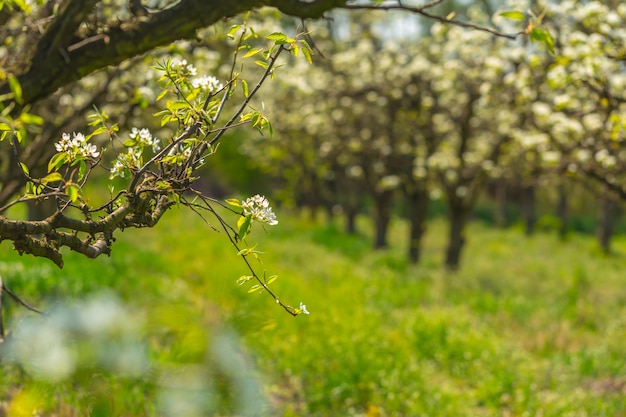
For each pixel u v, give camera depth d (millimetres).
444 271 23375
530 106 13414
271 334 10445
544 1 11188
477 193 23719
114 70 7090
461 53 18625
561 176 14359
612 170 11859
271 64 3361
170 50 6703
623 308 17797
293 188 36938
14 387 6234
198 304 11633
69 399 5785
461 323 14305
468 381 11430
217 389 5781
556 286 21859
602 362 12242
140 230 21266
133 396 5773
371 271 21562
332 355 10586
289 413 8391
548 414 9609
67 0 3281
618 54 9898
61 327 5449
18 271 11938
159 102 7719
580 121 11828
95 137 7562
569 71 10750
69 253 14859
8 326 7508
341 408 9297
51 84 3395
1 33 4031
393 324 14469
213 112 3412
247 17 3471
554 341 14273
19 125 2607
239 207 3160
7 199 6594
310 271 20562
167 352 6996
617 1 10961
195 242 20125
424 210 26094
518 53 11977
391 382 9898
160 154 3156
